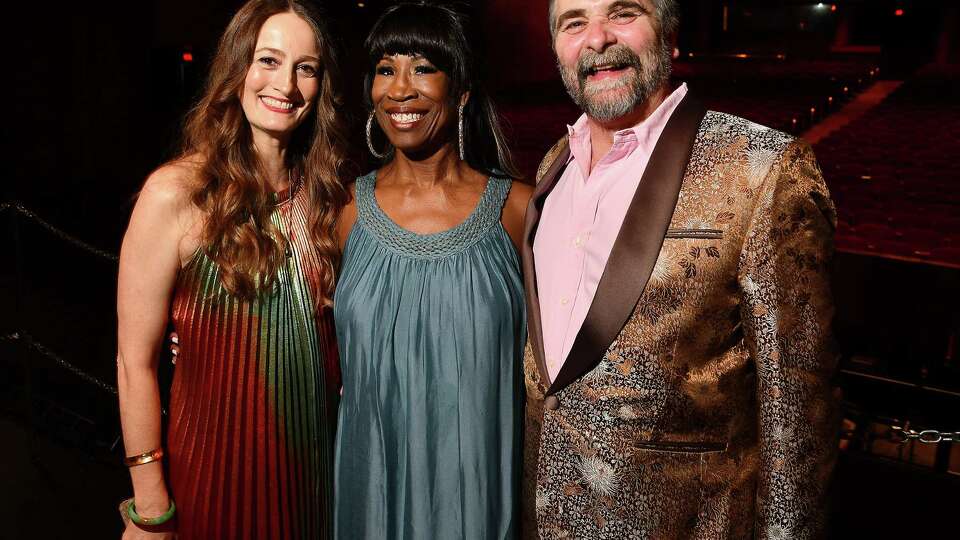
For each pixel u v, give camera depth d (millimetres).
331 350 1849
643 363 1383
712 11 21391
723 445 1437
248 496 1770
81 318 4781
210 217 1636
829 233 1305
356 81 8789
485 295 1725
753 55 21406
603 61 1387
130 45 7676
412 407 1719
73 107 7375
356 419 1769
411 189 1809
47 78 7180
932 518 2561
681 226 1355
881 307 4672
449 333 1711
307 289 1766
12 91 6988
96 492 2896
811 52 20875
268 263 1683
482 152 1898
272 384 1737
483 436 1721
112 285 5430
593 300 1403
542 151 10641
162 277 1666
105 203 7195
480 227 1771
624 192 1454
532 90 14664
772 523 1306
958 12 18141
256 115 1684
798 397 1275
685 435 1414
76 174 7457
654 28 1385
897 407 2783
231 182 1654
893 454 2938
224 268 1643
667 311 1364
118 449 3229
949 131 11273
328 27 1736
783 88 15617
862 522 2604
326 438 1852
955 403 2688
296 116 1717
